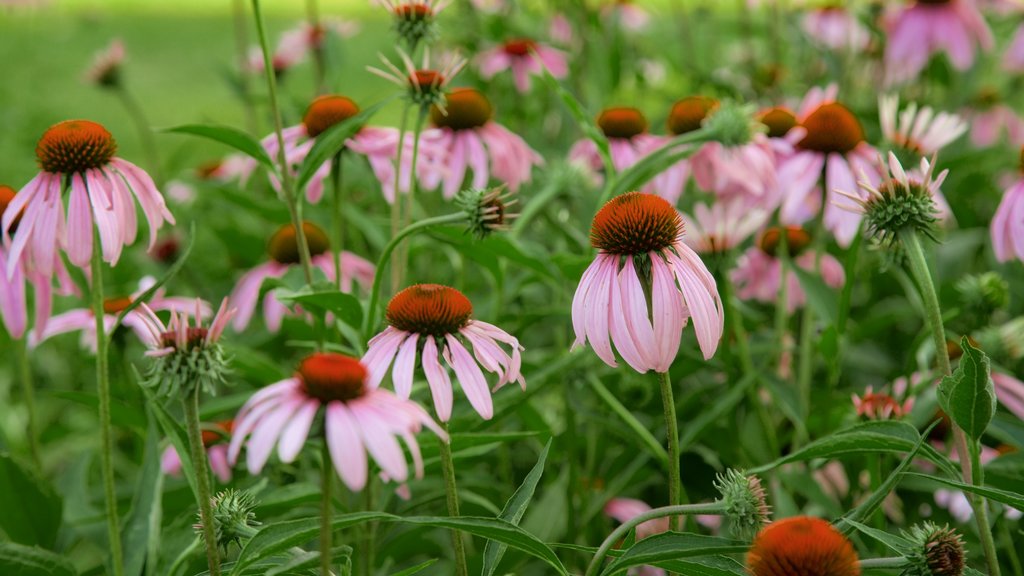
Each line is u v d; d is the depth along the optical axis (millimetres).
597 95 2000
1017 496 1082
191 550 1149
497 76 2086
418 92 1292
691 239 1356
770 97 2152
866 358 1543
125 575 1199
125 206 1176
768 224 1565
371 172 1513
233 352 1329
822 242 1435
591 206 1487
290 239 1479
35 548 1187
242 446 1312
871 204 1137
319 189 1382
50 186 1169
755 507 1093
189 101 3891
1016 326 1377
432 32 1305
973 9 1900
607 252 1140
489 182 1567
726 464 1422
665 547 1087
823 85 1969
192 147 2107
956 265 1646
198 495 1099
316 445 1183
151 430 1236
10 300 1285
